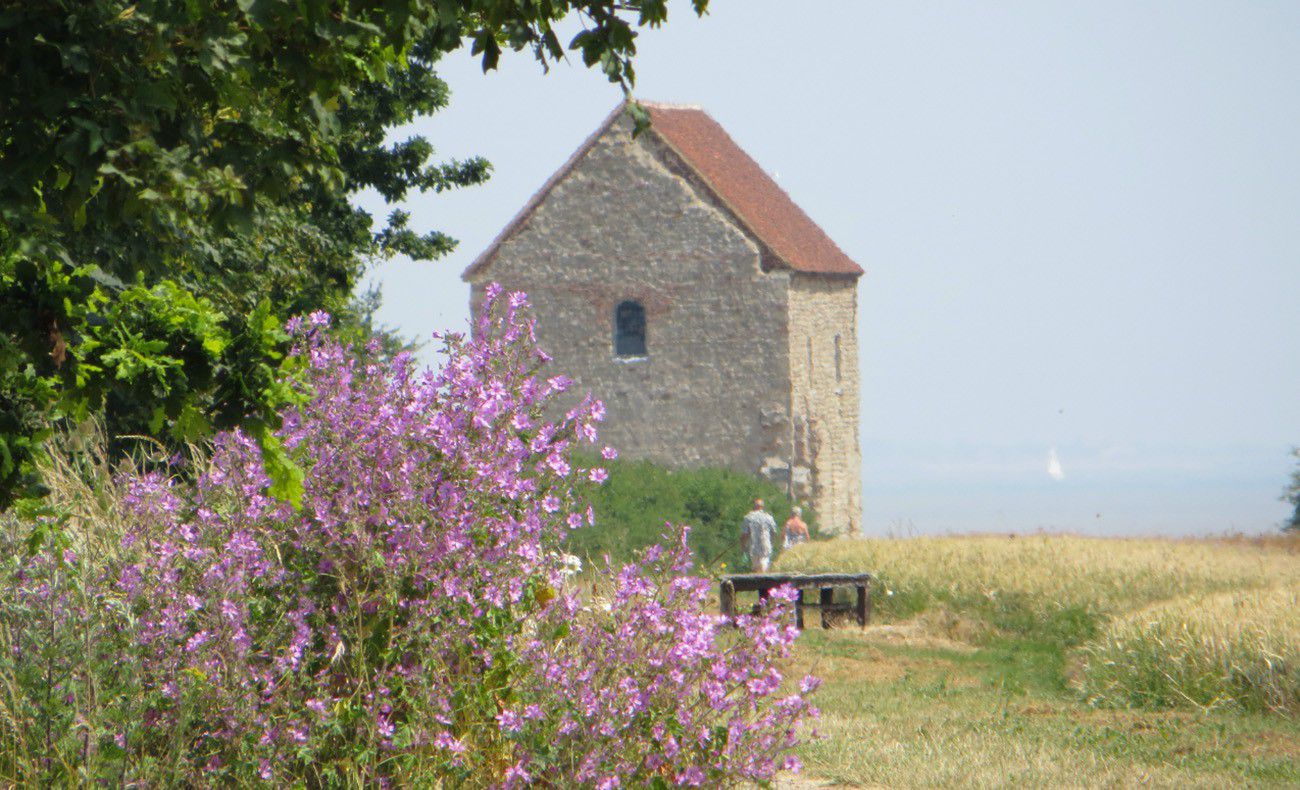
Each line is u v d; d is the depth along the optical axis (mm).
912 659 80250
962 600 95500
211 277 66938
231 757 26141
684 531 27594
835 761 44500
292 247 84438
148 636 26641
